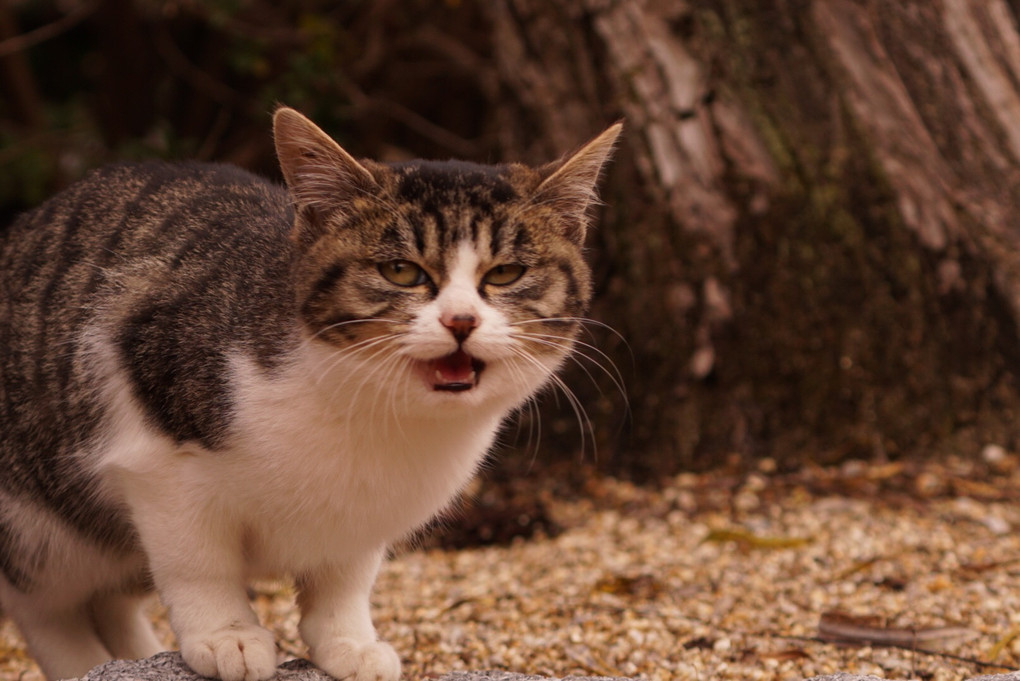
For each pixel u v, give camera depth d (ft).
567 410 21.93
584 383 21.71
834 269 20.89
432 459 11.28
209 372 10.80
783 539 17.83
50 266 12.74
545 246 11.48
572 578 17.38
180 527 10.89
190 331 11.03
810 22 21.13
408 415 10.82
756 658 13.70
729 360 21.12
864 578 16.33
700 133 21.09
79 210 13.15
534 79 22.04
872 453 20.98
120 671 10.64
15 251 13.46
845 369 21.03
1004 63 21.22
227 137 33.94
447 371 10.69
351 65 32.83
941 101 21.06
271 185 13.70
